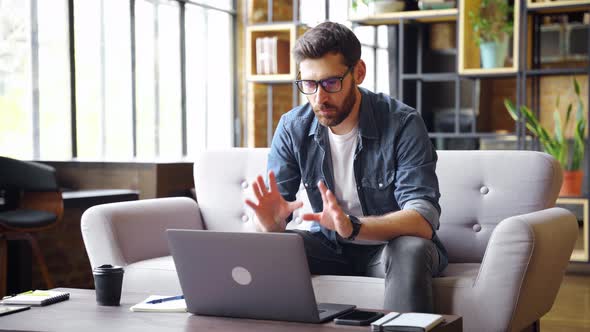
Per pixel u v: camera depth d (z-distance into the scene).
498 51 5.75
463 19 5.68
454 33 7.13
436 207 2.43
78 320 1.87
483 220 2.83
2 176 4.20
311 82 2.36
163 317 1.92
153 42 7.63
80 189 5.02
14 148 6.06
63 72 6.44
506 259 2.29
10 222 3.90
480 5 5.86
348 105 2.41
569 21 6.32
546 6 5.43
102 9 6.93
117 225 2.84
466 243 2.85
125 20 7.21
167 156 7.85
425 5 5.87
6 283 4.21
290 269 1.81
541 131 5.47
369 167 2.55
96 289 2.06
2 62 5.96
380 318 1.82
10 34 6.01
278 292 1.84
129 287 2.79
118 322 1.85
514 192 2.79
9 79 6.02
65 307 2.02
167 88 7.84
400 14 5.86
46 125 6.30
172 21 7.88
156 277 2.74
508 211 2.79
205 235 1.89
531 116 5.49
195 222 3.19
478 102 7.34
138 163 4.84
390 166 2.53
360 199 2.58
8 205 4.30
